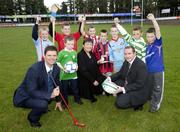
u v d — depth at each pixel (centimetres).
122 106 506
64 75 562
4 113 541
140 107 547
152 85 525
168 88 685
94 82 592
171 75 806
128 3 6438
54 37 622
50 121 500
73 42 567
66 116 523
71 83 589
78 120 504
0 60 1099
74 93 596
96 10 6950
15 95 465
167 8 5547
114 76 559
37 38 588
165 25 3759
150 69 521
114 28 648
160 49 512
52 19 618
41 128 470
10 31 3123
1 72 882
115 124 484
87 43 598
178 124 481
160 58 516
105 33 654
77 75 615
